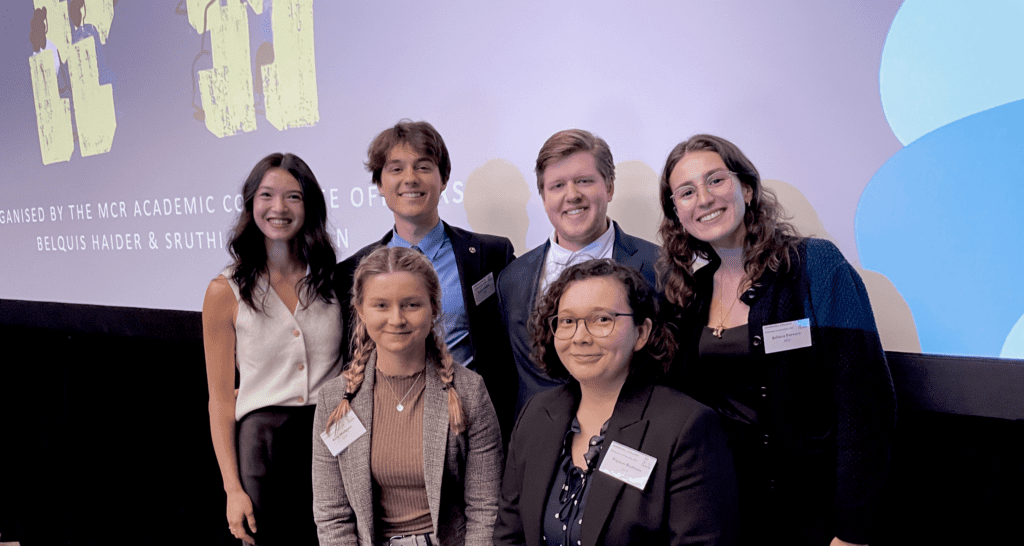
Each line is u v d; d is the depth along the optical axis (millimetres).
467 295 1978
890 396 1370
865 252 1546
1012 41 1352
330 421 1526
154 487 3248
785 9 1589
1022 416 1392
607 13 1856
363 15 2348
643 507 1173
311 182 1968
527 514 1290
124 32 3084
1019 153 1364
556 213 1729
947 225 1448
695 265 1538
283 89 2578
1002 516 1502
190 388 3100
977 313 1431
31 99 3592
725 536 1157
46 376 3736
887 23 1473
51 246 3658
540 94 1997
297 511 1990
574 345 1261
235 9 2678
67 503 3645
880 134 1503
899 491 1620
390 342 1462
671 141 1783
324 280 1982
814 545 1417
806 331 1392
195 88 2865
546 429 1319
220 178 2842
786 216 1632
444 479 1524
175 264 3078
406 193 1928
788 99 1605
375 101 2355
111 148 3242
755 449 1457
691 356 1529
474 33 2111
